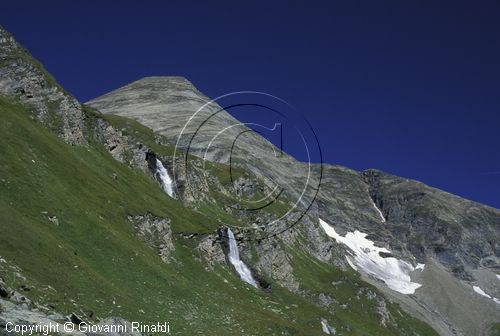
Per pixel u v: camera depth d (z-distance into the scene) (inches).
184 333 3203.7
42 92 4926.2
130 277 3489.2
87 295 2800.2
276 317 4630.9
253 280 5954.7
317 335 4633.4
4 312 1749.5
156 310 3309.5
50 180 3784.5
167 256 4407.0
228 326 3809.1
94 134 5482.3
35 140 4138.8
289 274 6899.6
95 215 3860.7
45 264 2746.1
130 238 4072.3
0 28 5029.5
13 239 2746.1
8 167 3521.2
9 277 2284.7
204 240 5147.6
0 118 3998.5
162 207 5354.3
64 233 3395.7
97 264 3361.2
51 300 2316.7
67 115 5007.4
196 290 4178.2
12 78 4798.2
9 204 3221.0
